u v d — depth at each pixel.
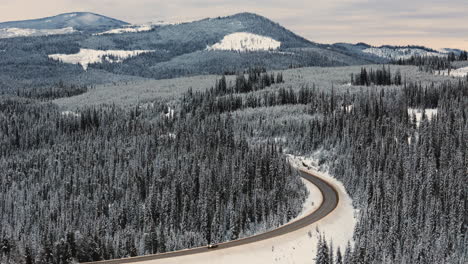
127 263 123.94
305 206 179.50
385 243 150.50
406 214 168.38
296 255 133.25
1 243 171.12
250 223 178.88
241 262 126.31
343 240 147.88
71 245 160.62
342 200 182.88
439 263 151.50
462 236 171.75
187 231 184.38
